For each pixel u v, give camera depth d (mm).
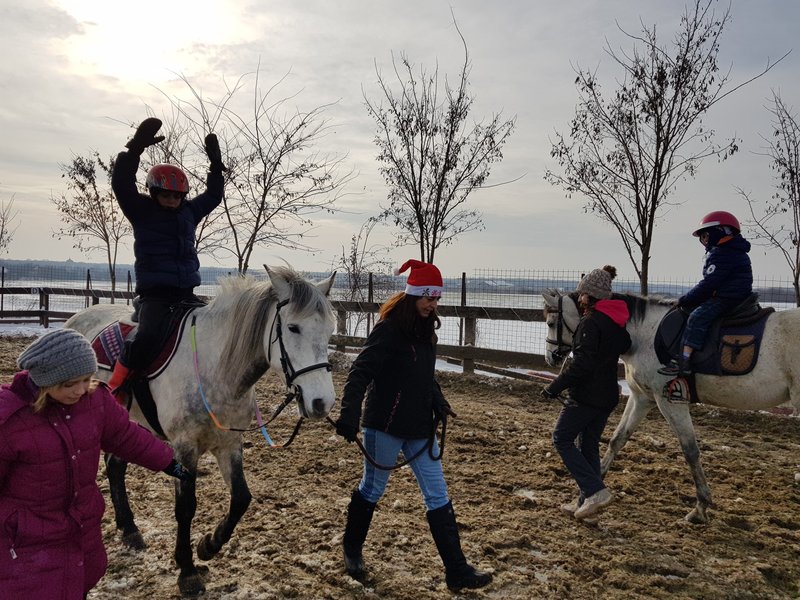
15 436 2123
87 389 2248
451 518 3295
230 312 3469
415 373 3279
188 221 3850
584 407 4238
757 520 4566
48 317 15680
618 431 5219
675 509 4754
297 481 5090
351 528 3506
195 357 3461
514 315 9508
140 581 3457
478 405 8375
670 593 3523
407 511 4559
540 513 4602
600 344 4168
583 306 4457
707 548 4102
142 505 4523
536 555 3924
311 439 6324
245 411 3508
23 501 2168
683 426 4727
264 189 10586
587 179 8695
